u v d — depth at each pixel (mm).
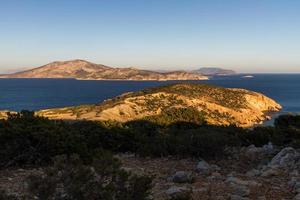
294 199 8250
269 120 100812
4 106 138125
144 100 91062
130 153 14828
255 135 17969
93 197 5742
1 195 6238
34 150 11453
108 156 6082
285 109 123312
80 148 11734
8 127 12109
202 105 94875
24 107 135500
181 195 7988
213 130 16984
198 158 13336
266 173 10727
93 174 5953
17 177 9992
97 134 15031
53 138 11758
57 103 155125
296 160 11789
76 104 151125
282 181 10016
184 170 11562
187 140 13750
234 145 15672
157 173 11023
